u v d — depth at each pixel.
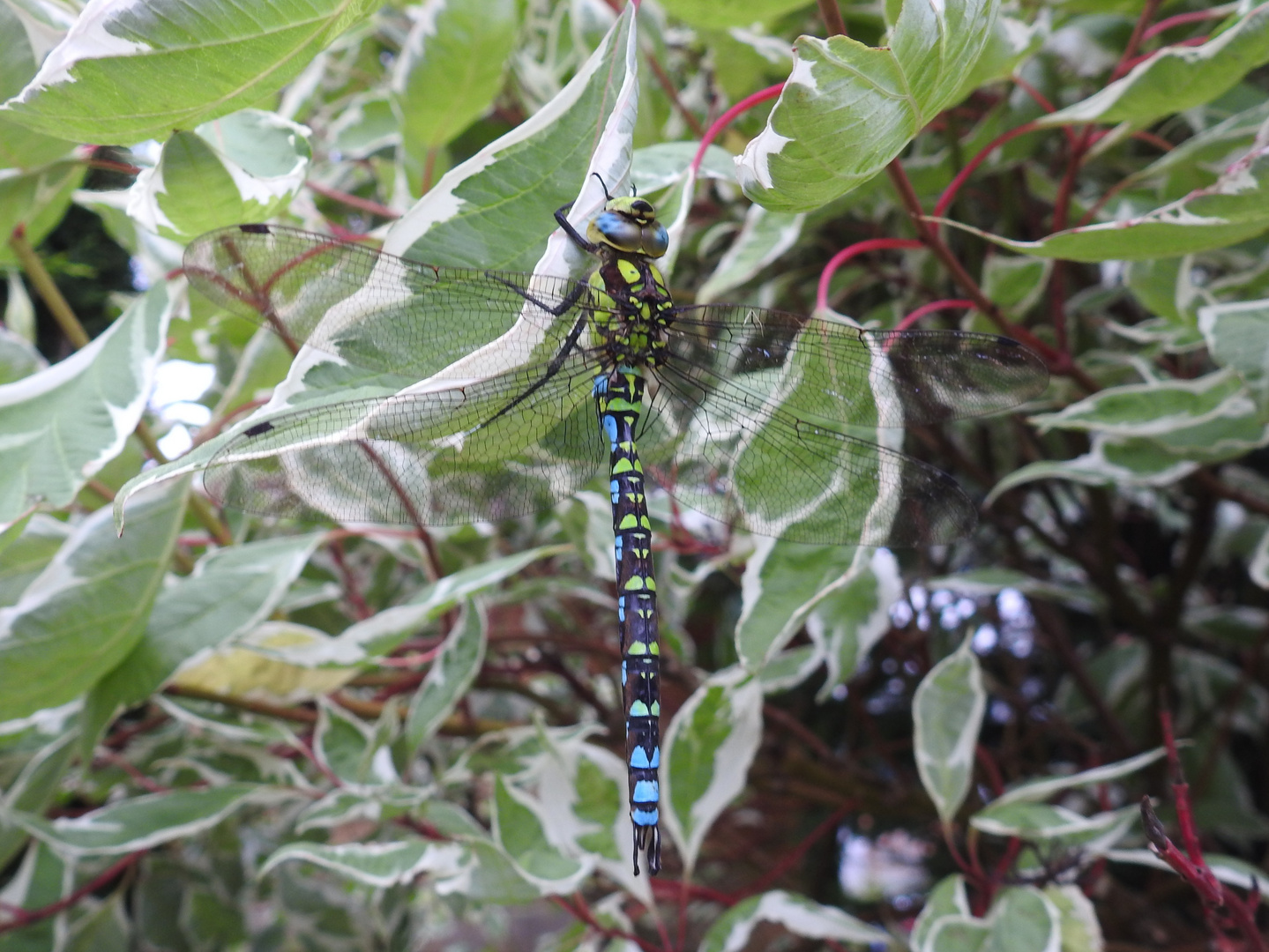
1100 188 0.17
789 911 0.13
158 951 0.17
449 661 0.14
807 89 0.07
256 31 0.08
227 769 0.15
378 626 0.13
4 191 0.11
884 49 0.07
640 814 0.12
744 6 0.11
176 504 0.12
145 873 0.17
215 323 0.15
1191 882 0.09
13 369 0.13
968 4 0.08
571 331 0.11
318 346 0.10
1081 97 0.16
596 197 0.09
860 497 0.12
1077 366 0.14
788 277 0.17
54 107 0.08
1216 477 0.17
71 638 0.11
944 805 0.13
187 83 0.08
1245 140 0.12
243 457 0.09
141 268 0.15
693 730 0.13
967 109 0.16
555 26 0.16
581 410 0.12
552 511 0.15
